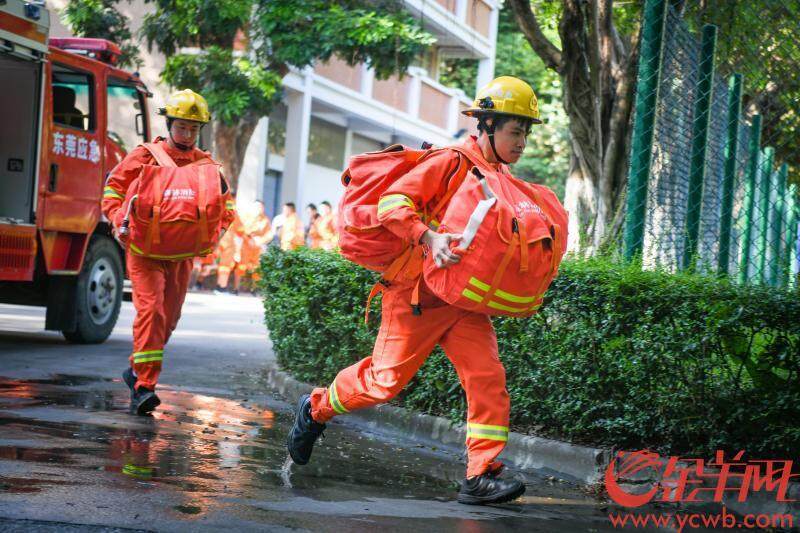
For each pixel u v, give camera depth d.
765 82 11.27
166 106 8.04
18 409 7.77
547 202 5.42
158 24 22.67
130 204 7.67
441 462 7.19
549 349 7.28
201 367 11.74
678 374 6.70
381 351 5.64
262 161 31.06
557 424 7.42
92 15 22.58
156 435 7.05
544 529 5.27
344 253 5.53
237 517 4.81
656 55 8.74
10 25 11.54
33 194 12.25
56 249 12.81
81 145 13.12
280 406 9.24
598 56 11.59
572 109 11.79
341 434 8.11
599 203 11.48
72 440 6.54
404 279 5.47
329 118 36.22
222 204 7.89
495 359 5.58
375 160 5.46
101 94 13.55
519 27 12.21
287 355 10.41
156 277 8.03
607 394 7.06
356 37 21.23
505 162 5.48
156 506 4.89
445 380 7.95
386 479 6.28
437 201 5.39
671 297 6.73
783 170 14.50
